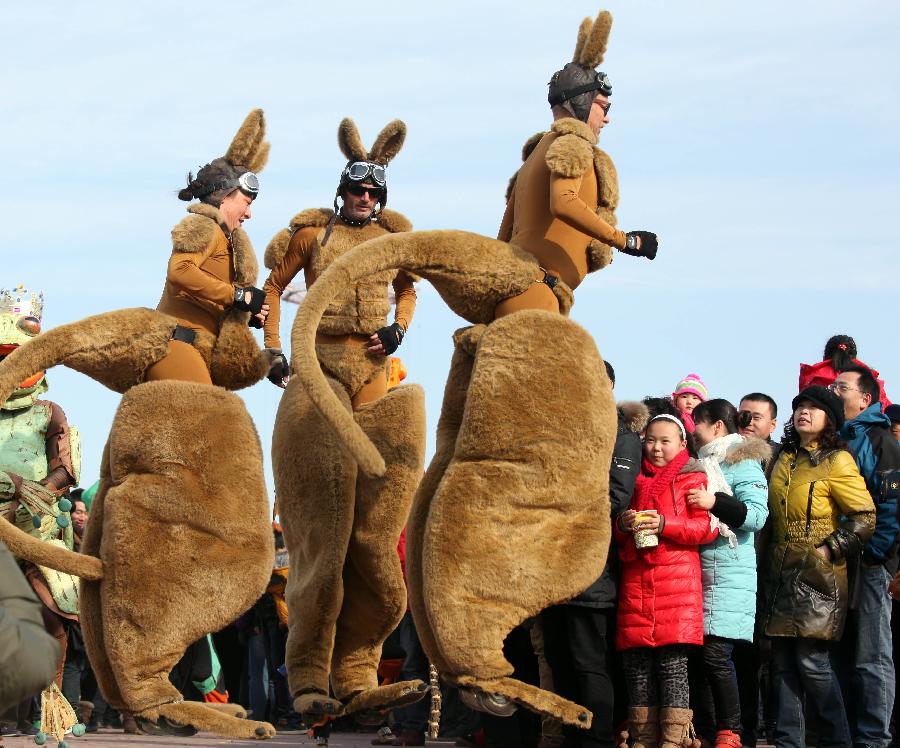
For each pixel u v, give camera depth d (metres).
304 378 5.81
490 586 5.75
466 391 6.17
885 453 7.58
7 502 7.96
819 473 7.21
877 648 7.26
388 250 5.94
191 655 9.70
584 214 6.09
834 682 7.11
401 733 8.93
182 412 6.43
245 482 6.48
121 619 6.34
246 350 6.79
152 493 6.36
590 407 5.90
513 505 5.81
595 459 5.90
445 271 6.03
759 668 8.20
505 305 6.14
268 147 7.28
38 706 8.37
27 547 6.34
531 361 5.88
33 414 8.39
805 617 7.00
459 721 9.60
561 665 6.99
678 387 9.06
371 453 5.85
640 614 6.71
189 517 6.37
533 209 6.34
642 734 6.73
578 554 5.85
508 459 5.83
